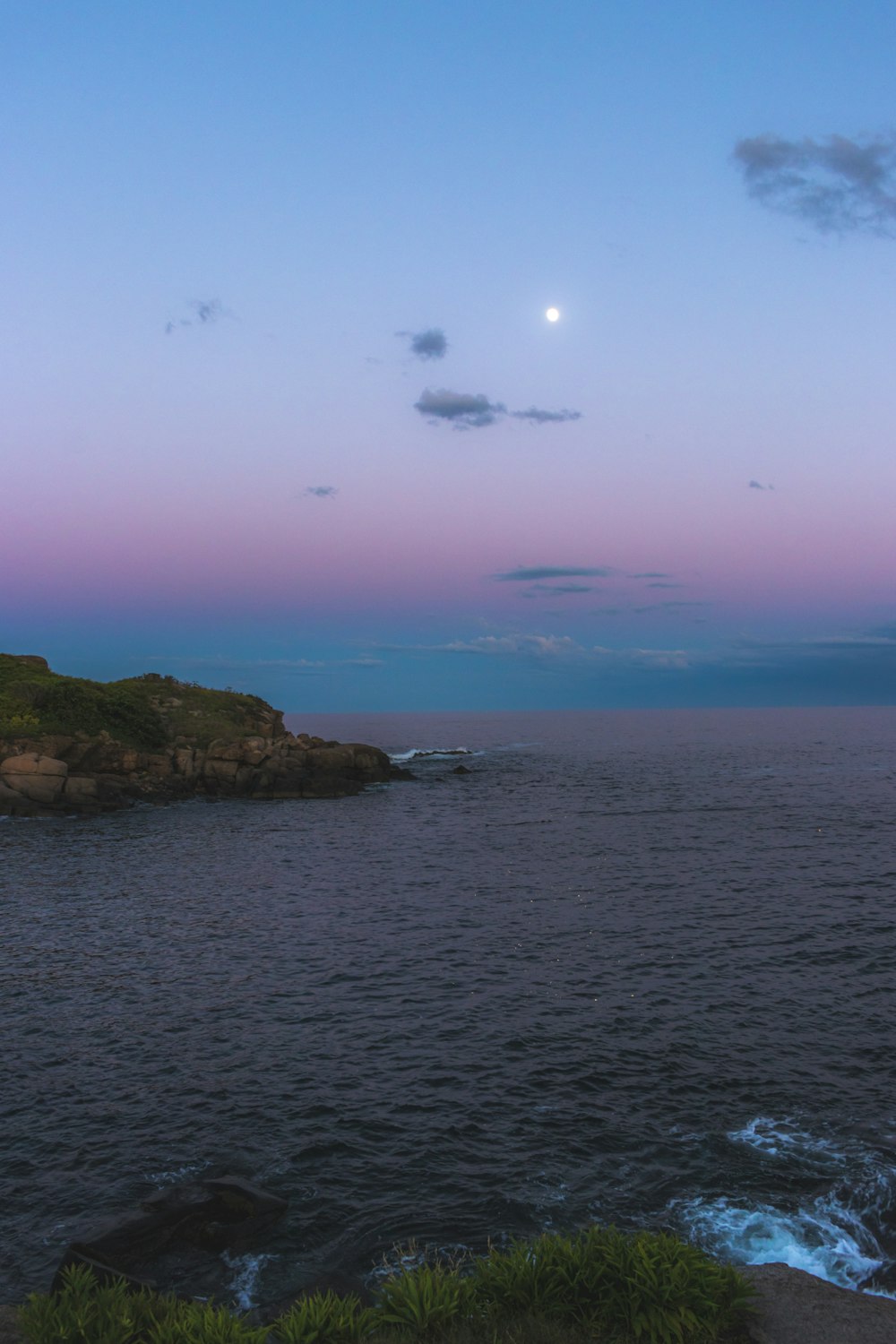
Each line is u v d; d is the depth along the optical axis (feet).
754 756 480.23
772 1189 57.41
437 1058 78.89
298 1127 66.49
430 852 184.44
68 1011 91.45
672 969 103.19
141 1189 58.23
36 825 226.99
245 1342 34.71
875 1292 47.75
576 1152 62.44
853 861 167.53
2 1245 52.29
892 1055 78.43
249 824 228.02
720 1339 35.96
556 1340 34.78
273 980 100.83
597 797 282.36
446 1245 52.11
